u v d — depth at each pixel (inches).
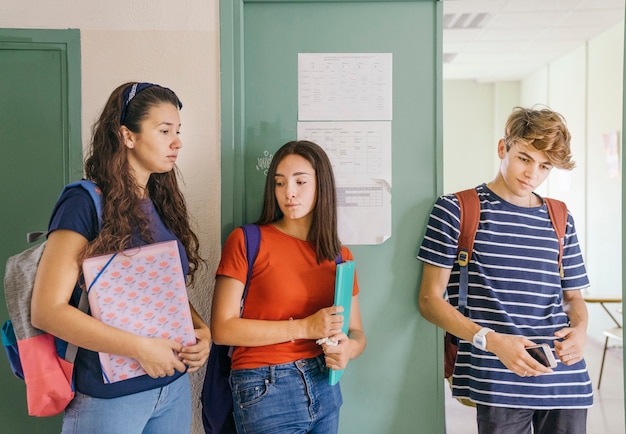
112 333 46.9
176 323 51.3
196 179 75.1
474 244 69.2
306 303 61.1
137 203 50.9
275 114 76.8
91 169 51.8
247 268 60.9
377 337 77.4
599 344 187.6
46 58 73.9
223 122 74.7
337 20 76.6
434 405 77.6
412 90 77.1
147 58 74.6
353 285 68.4
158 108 52.5
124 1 74.2
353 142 76.9
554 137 64.4
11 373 74.3
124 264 48.4
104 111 51.7
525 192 68.6
